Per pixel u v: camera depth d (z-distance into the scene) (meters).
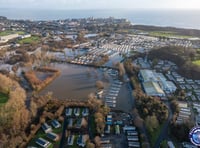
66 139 133.12
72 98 189.50
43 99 171.75
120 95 195.25
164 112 155.50
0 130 131.75
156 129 143.50
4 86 183.38
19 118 140.50
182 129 133.38
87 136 133.50
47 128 140.75
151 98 171.75
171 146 125.50
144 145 125.25
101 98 188.25
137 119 148.88
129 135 136.88
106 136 137.00
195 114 162.50
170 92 199.38
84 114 159.12
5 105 153.75
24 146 125.56
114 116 158.62
